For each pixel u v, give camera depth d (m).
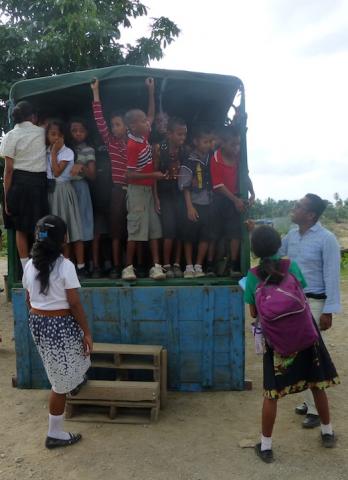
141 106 5.45
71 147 4.84
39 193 4.46
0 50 7.75
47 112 5.24
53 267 3.45
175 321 4.50
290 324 3.26
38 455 3.52
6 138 4.37
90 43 8.11
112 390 3.98
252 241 3.44
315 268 3.93
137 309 4.51
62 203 4.55
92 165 4.77
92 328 4.55
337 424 3.97
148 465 3.38
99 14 8.56
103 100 5.25
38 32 8.22
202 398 4.46
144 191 4.64
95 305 4.53
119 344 4.46
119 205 4.76
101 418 4.05
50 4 8.20
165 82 4.63
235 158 4.68
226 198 4.75
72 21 7.62
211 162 4.61
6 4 8.34
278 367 3.36
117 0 8.86
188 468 3.34
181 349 4.54
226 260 4.90
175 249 5.10
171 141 4.68
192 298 4.49
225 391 4.61
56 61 7.95
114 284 4.62
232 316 4.52
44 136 4.51
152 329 4.52
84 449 3.59
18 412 4.23
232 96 5.08
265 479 3.20
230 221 4.76
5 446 3.66
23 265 4.58
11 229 4.68
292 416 4.12
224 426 3.95
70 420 4.03
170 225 4.80
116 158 4.75
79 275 4.77
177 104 5.38
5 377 5.07
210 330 4.50
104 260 5.42
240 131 4.61
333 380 3.47
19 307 4.62
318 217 3.95
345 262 14.55
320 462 3.39
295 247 4.05
